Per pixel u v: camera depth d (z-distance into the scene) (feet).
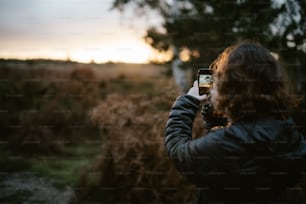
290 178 3.30
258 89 3.28
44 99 19.13
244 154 3.09
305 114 8.14
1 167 12.75
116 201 10.10
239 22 9.50
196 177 3.26
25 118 16.28
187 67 12.15
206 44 10.66
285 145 3.17
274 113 3.32
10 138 15.30
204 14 10.78
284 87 3.41
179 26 11.73
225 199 3.28
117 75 22.41
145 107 11.17
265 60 3.36
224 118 3.98
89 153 14.76
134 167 10.05
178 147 3.35
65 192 10.98
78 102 19.85
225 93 3.36
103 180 10.58
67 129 16.65
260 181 3.14
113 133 10.65
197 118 9.17
